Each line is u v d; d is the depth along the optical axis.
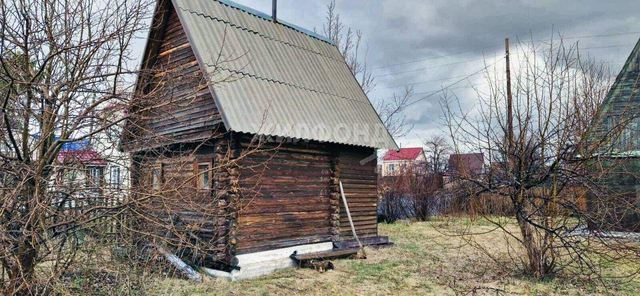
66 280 5.46
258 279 8.81
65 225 5.21
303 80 11.86
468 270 9.83
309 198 10.71
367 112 13.23
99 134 5.43
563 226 8.45
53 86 5.05
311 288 8.25
